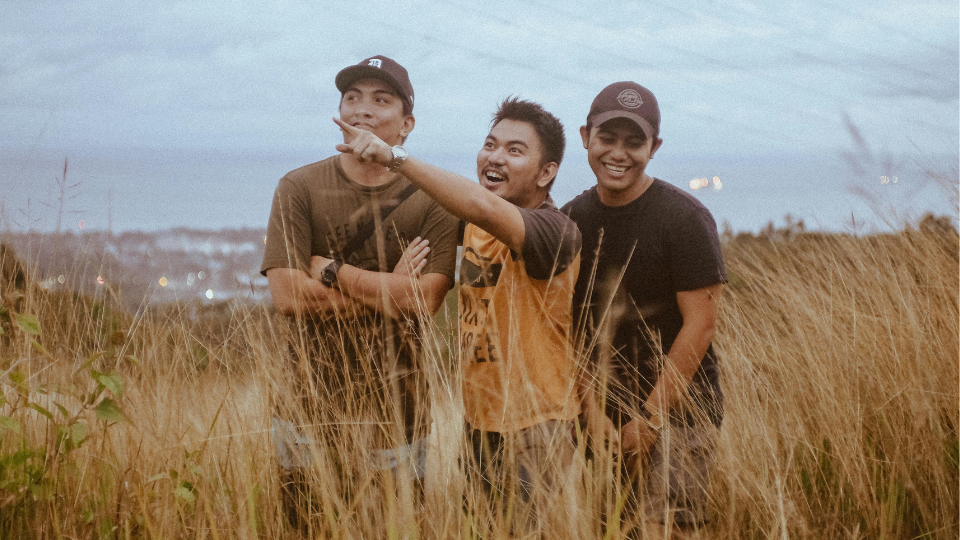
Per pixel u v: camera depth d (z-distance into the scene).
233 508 2.17
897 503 2.56
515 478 2.14
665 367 2.51
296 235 2.51
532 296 2.38
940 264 3.23
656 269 2.60
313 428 2.21
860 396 2.90
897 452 2.60
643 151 2.54
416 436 2.26
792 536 2.32
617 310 2.53
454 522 2.08
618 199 2.64
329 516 1.96
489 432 2.37
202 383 2.41
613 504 2.23
